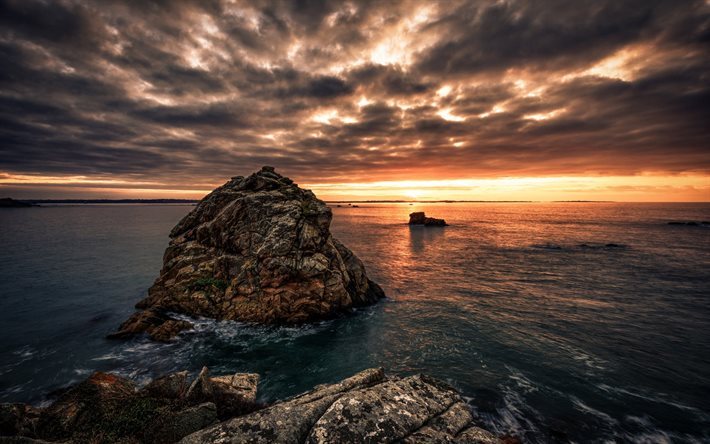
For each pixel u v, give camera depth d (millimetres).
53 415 10773
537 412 14922
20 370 18812
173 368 19203
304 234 28250
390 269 47844
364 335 24000
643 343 22297
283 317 25828
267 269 26344
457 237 89000
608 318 27141
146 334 23453
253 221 29422
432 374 18359
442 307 30438
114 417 11000
